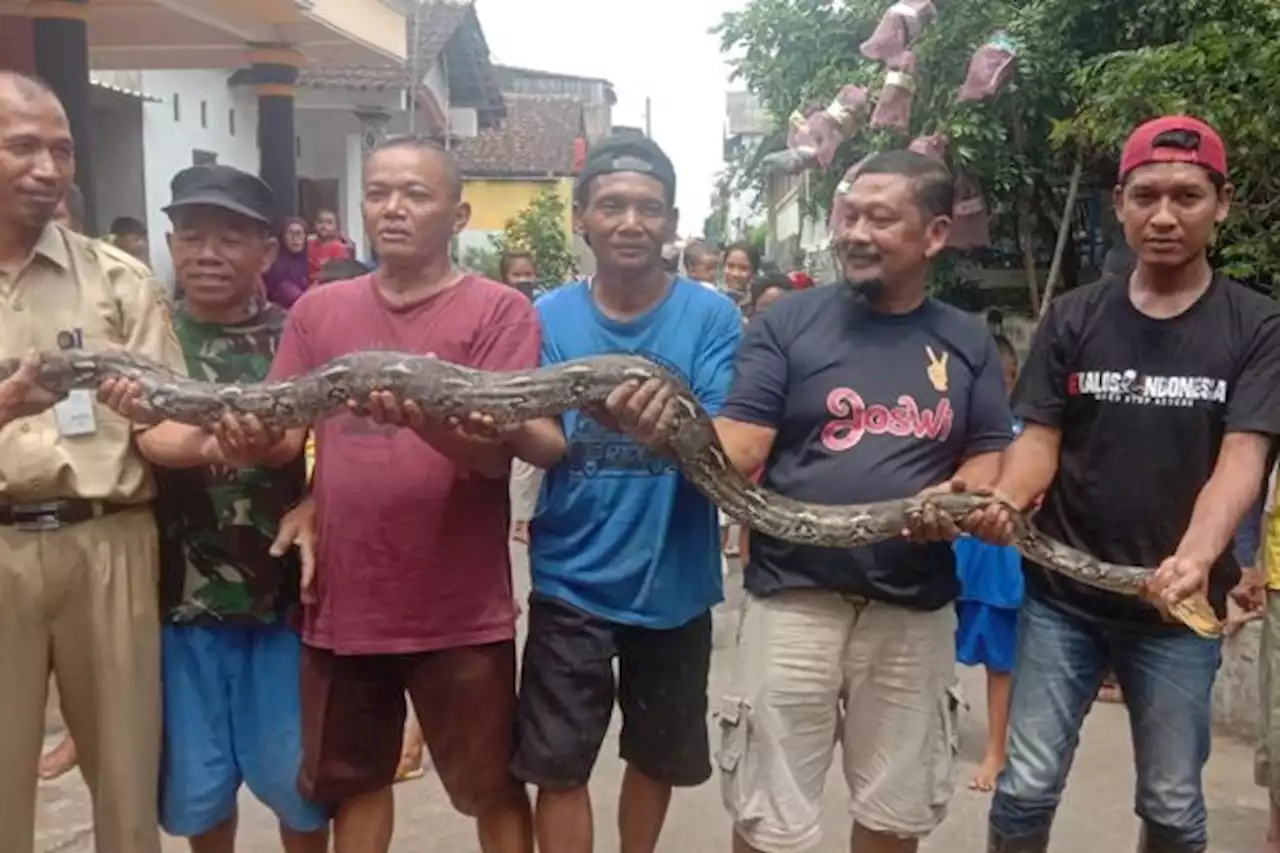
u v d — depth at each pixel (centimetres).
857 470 226
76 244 231
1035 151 615
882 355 229
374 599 224
